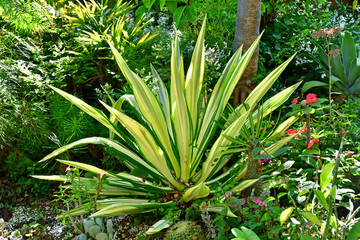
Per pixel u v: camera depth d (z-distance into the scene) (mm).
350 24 4633
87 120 3135
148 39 3457
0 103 2824
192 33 4008
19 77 3041
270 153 2406
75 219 2725
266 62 4234
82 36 3447
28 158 3152
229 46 3947
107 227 2365
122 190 2646
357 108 3174
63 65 3240
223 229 2012
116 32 3393
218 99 2633
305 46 3893
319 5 4629
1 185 3125
